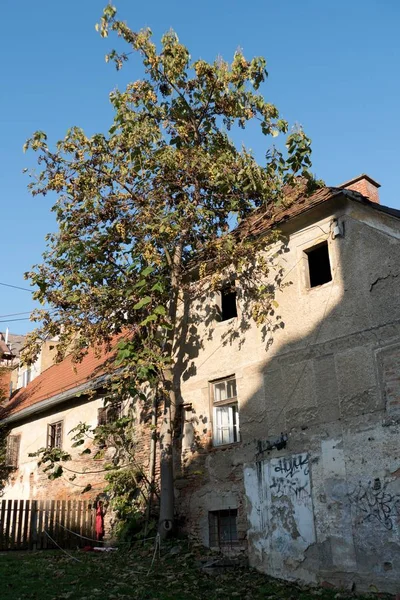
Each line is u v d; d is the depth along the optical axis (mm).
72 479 16969
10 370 27672
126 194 13977
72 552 13930
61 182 13781
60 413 19500
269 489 12023
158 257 13266
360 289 11555
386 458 10273
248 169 13320
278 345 12766
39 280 13906
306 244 12875
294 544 11242
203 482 13555
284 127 14102
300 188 13953
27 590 9336
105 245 14172
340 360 11492
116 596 9133
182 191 14258
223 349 14039
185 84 14594
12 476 21094
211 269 14031
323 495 11023
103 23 14234
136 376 13570
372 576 9961
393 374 10586
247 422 12906
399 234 11164
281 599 9633
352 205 12133
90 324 14109
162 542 13203
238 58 14273
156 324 14227
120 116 14141
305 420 11766
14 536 14289
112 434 15336
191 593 9727
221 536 12992
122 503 15055
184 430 14438
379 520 10094
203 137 15062
